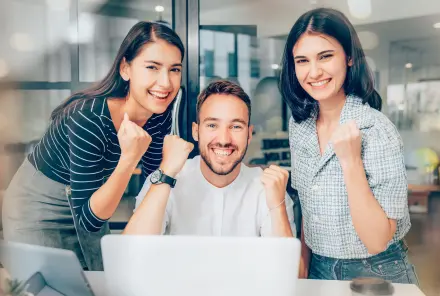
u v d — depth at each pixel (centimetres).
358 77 159
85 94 167
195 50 164
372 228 160
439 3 154
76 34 166
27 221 172
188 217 166
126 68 166
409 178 159
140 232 166
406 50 156
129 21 165
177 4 163
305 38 159
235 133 164
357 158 159
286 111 162
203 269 110
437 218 158
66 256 123
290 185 164
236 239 109
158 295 115
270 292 110
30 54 168
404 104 158
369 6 156
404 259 162
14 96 170
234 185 165
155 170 167
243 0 161
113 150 168
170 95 165
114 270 117
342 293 146
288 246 108
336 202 161
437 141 156
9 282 149
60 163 170
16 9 167
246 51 163
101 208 169
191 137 165
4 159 171
